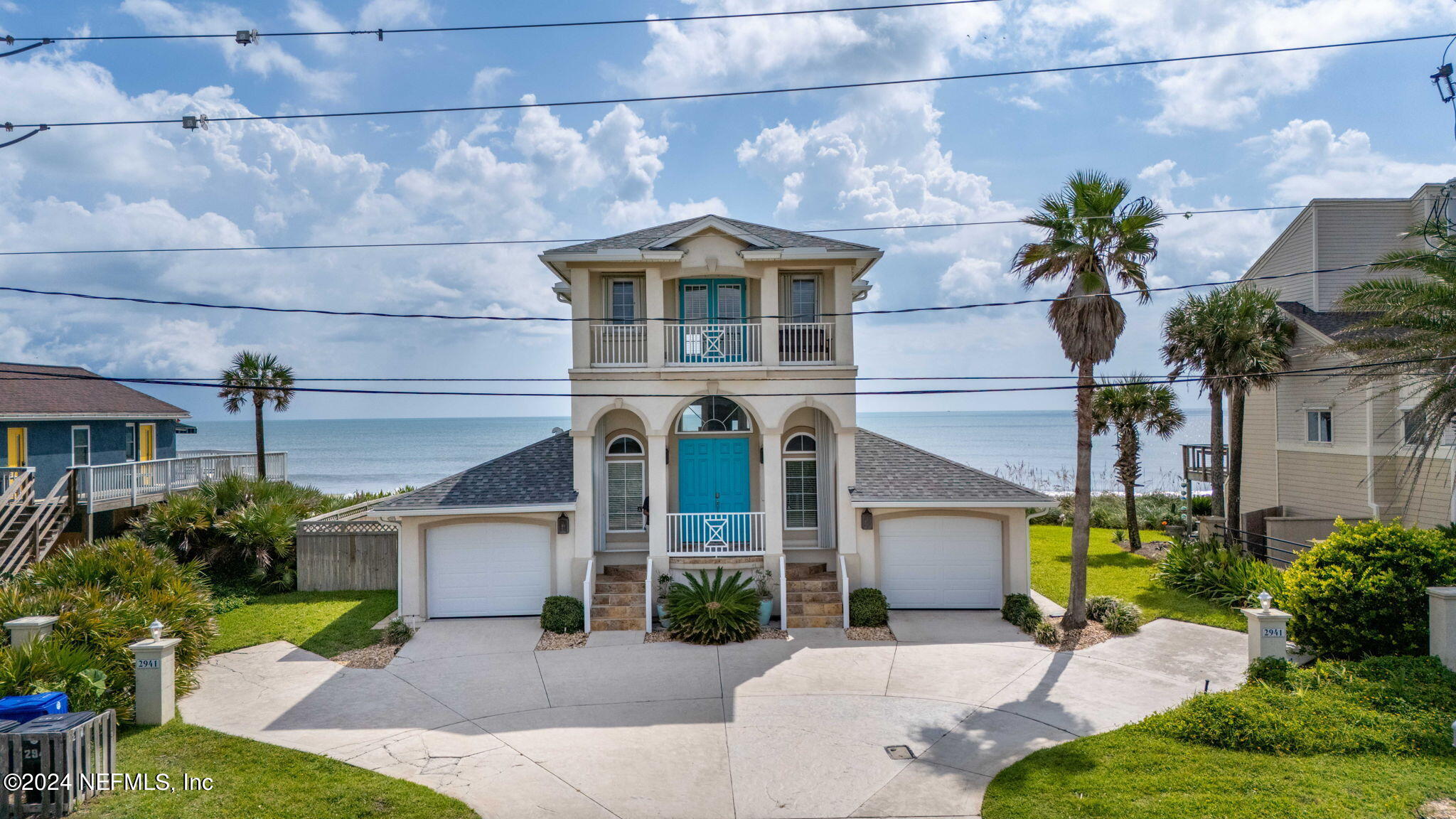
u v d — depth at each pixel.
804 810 9.64
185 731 12.05
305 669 15.27
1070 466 84.81
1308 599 13.80
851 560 18.80
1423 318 15.70
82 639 12.88
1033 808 9.25
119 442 29.20
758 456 20.41
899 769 10.76
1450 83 12.43
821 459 20.25
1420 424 16.58
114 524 25.22
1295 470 25.78
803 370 18.69
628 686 14.19
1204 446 26.69
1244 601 18.27
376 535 22.03
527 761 11.13
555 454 21.19
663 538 18.81
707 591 17.38
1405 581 13.05
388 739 11.91
